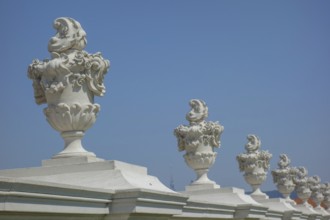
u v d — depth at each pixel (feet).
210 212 49.60
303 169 118.32
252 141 81.30
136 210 30.01
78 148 32.37
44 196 24.95
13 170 32.14
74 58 31.42
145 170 35.37
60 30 31.96
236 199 56.85
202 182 57.98
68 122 31.81
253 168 79.92
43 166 31.96
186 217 44.62
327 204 145.38
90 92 32.32
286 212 80.94
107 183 30.73
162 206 33.24
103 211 29.81
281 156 103.71
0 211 23.20
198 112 57.88
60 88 31.37
